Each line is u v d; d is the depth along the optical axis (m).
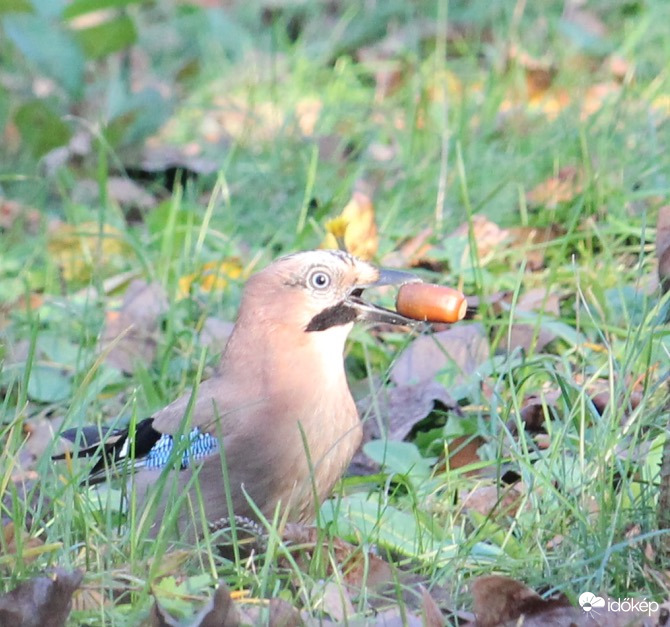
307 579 6.88
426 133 13.73
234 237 12.11
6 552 6.87
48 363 10.52
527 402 9.21
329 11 18.89
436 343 9.67
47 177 14.28
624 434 7.74
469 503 8.18
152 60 17.88
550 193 12.19
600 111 12.91
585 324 10.00
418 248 11.66
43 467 7.62
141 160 14.72
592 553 7.08
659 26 16.14
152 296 11.21
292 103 15.57
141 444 8.15
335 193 12.20
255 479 7.86
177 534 7.39
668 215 8.04
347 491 8.71
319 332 8.08
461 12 17.44
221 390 8.05
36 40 15.04
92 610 6.56
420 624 6.68
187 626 6.34
